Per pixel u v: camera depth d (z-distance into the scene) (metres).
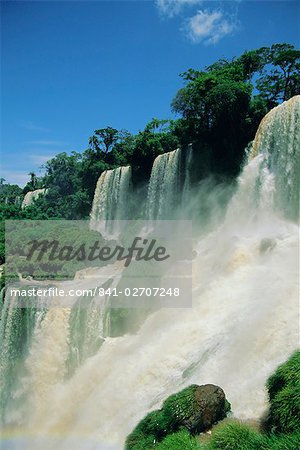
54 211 75.88
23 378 25.97
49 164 101.50
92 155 72.00
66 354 25.20
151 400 16.30
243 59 47.31
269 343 15.62
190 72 45.81
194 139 44.16
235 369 15.55
